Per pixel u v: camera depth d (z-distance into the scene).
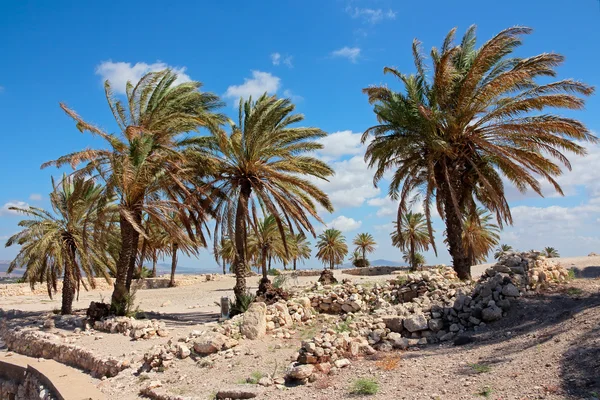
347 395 7.24
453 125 15.73
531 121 14.65
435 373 7.57
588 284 11.22
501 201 17.25
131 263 19.47
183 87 19.33
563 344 7.27
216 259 19.58
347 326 11.05
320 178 18.91
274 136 17.84
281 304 13.16
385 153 17.12
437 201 16.88
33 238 21.20
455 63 17.17
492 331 9.51
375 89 17.06
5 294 34.16
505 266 11.97
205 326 15.70
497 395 6.09
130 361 11.99
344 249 56.44
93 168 17.84
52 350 15.20
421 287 13.30
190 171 19.09
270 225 36.41
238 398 8.13
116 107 18.39
